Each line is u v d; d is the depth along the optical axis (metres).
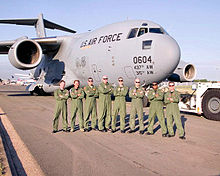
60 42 15.58
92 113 6.30
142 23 10.56
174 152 4.27
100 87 6.14
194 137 5.46
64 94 5.85
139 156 4.02
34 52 13.73
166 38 9.77
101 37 11.94
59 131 6.04
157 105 5.55
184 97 9.12
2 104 11.87
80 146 4.62
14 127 6.31
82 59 13.09
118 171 3.33
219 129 6.41
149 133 5.77
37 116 8.23
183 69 12.82
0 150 4.06
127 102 13.16
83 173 3.24
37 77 20.17
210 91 7.95
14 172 3.24
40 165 3.54
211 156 4.05
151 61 9.48
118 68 10.80
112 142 4.97
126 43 10.45
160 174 3.24
